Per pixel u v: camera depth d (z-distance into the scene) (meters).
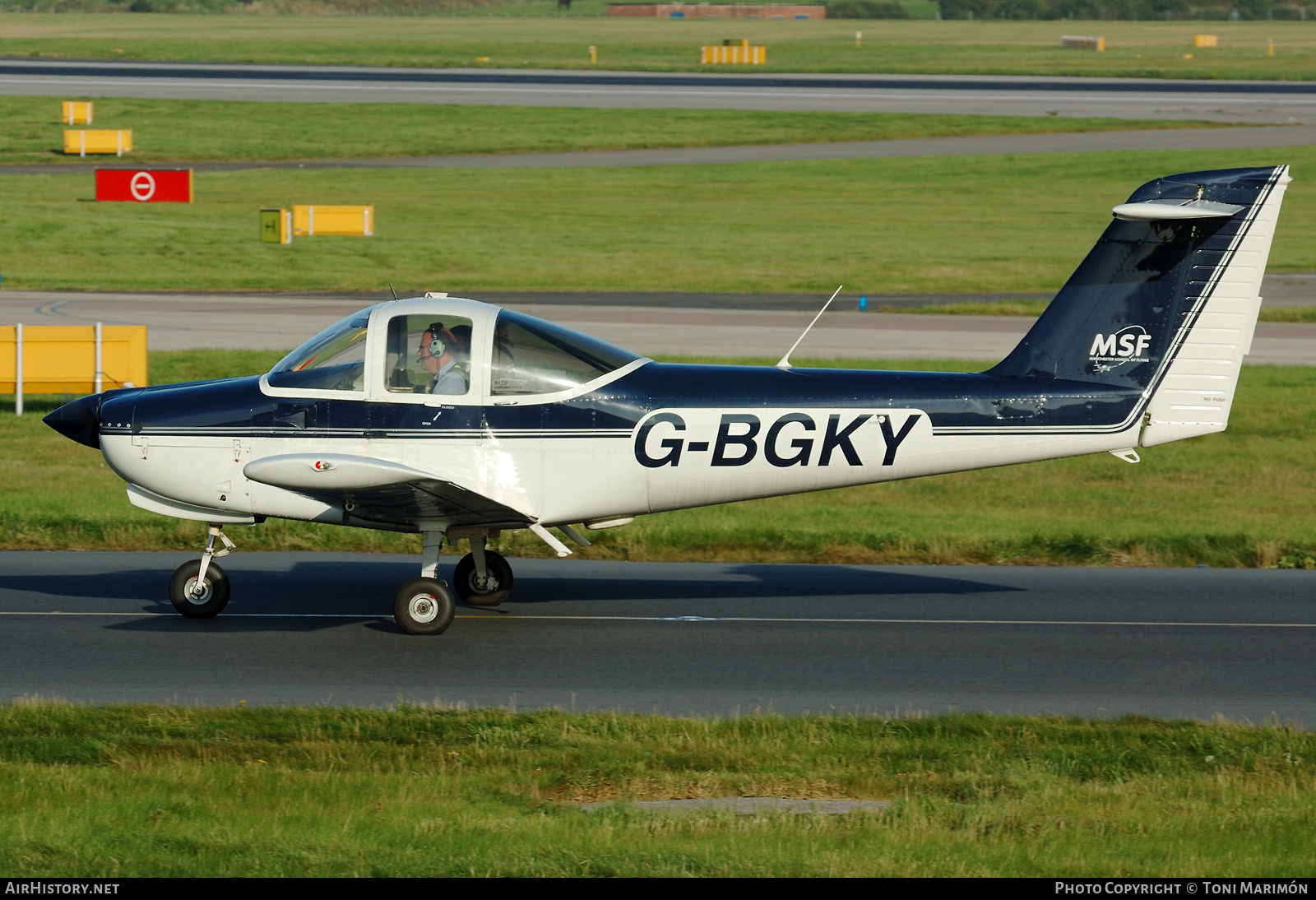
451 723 25.38
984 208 173.38
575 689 28.89
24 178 179.25
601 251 141.75
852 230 158.25
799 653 32.06
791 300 117.88
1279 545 45.16
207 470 32.91
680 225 158.62
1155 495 56.91
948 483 59.44
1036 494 57.06
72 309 104.06
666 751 23.92
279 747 23.75
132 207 160.25
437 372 32.75
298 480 30.17
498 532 35.06
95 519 45.56
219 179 184.50
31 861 18.33
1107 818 20.64
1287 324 109.44
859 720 26.22
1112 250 33.53
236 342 89.50
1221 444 68.06
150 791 21.06
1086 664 31.53
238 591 37.81
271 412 32.75
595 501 33.41
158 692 28.00
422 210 164.62
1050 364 33.88
